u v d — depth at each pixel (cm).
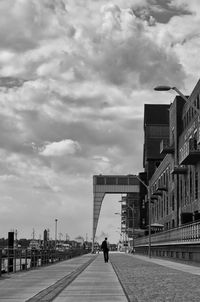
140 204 14088
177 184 8194
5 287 2194
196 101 6825
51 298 1706
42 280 2609
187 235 5053
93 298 1739
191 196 7100
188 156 6500
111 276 2969
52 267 4169
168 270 3591
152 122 13925
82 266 4391
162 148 8462
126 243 18312
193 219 6694
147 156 13600
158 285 2211
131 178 15888
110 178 16012
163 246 7344
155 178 11456
